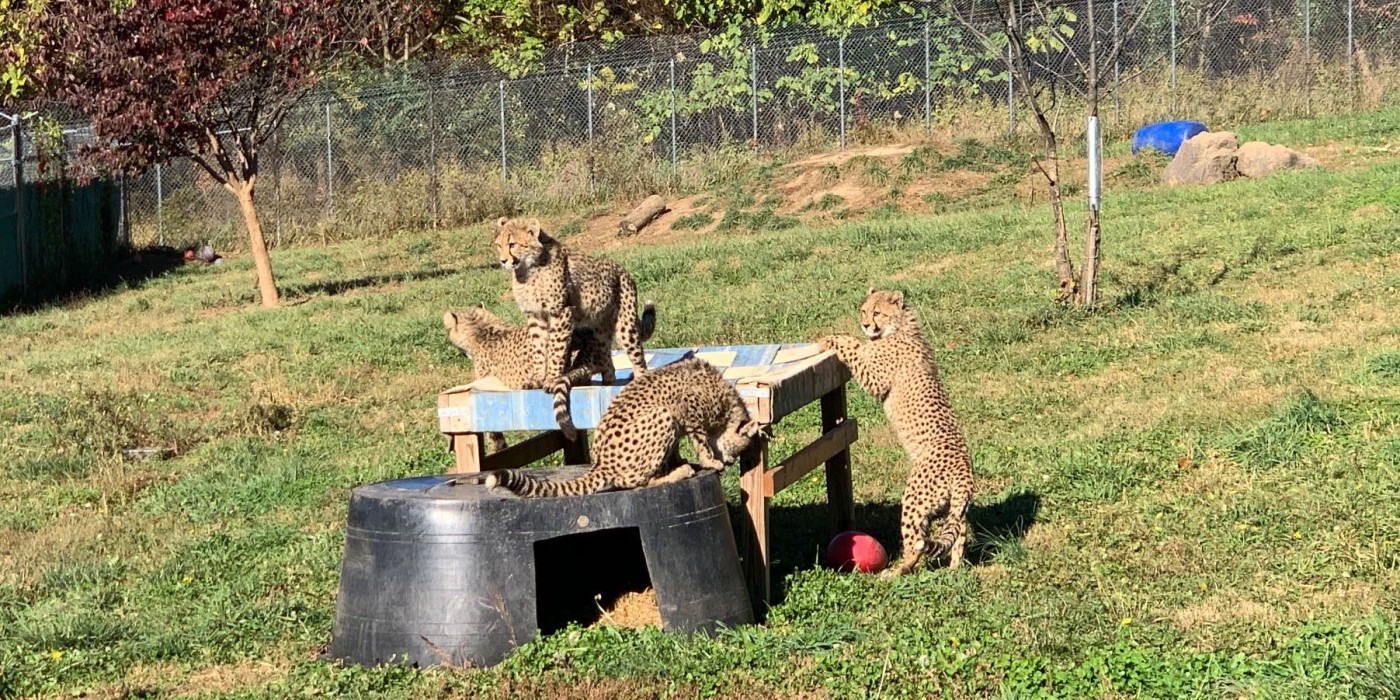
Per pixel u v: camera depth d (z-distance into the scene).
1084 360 12.24
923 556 7.87
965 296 14.76
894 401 8.23
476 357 9.78
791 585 7.56
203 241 25.38
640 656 6.29
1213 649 6.30
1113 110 24.53
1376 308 12.62
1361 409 9.91
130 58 18.20
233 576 8.28
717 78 26.14
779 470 7.44
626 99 26.69
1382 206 15.91
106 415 12.34
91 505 10.30
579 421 7.45
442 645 6.41
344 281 20.48
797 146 25.34
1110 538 8.13
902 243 17.59
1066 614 6.88
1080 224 17.30
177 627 7.35
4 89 25.38
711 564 6.74
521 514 6.48
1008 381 12.02
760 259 17.55
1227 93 25.05
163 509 10.05
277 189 24.80
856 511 9.25
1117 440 10.04
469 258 21.91
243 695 6.21
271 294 19.00
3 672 6.68
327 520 9.48
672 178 24.56
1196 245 15.48
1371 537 7.68
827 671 6.12
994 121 24.95
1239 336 12.38
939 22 25.06
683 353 9.02
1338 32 25.84
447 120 26.17
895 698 5.84
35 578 8.43
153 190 26.22
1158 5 24.83
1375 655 5.83
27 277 21.92
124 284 21.69
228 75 18.39
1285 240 15.10
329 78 25.09
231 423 12.47
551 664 6.33
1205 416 10.30
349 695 6.09
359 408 12.89
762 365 8.20
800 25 27.02
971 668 6.05
